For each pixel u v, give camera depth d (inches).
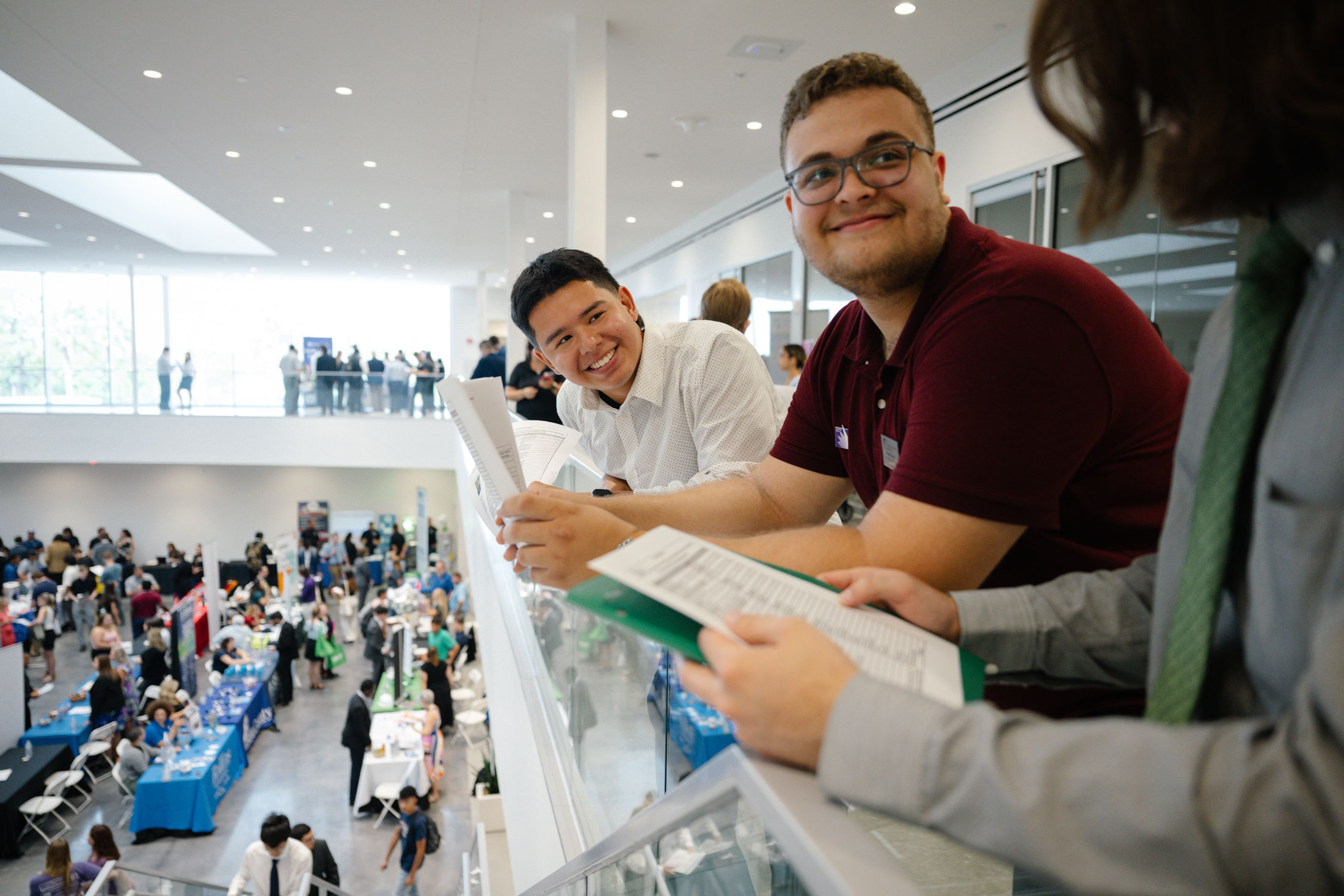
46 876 222.8
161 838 283.4
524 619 149.5
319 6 206.2
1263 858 13.0
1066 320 31.9
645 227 535.5
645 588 21.8
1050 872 14.7
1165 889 13.8
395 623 429.7
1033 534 35.6
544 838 105.2
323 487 725.3
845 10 205.6
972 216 243.9
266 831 211.3
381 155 347.3
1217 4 16.3
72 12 210.8
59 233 563.5
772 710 19.1
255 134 318.7
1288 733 13.8
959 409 32.5
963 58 238.7
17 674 325.1
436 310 909.8
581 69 211.3
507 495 41.8
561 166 363.6
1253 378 19.8
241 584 650.8
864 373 43.0
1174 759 14.3
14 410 583.5
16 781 286.5
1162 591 23.4
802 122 37.2
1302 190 17.7
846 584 29.1
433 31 220.1
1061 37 20.2
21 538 674.8
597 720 81.9
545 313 75.1
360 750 306.2
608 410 85.3
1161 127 18.9
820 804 18.2
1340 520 15.9
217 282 833.5
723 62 239.3
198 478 704.4
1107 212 20.4
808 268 364.2
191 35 225.1
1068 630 28.8
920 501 32.4
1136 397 33.8
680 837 33.2
